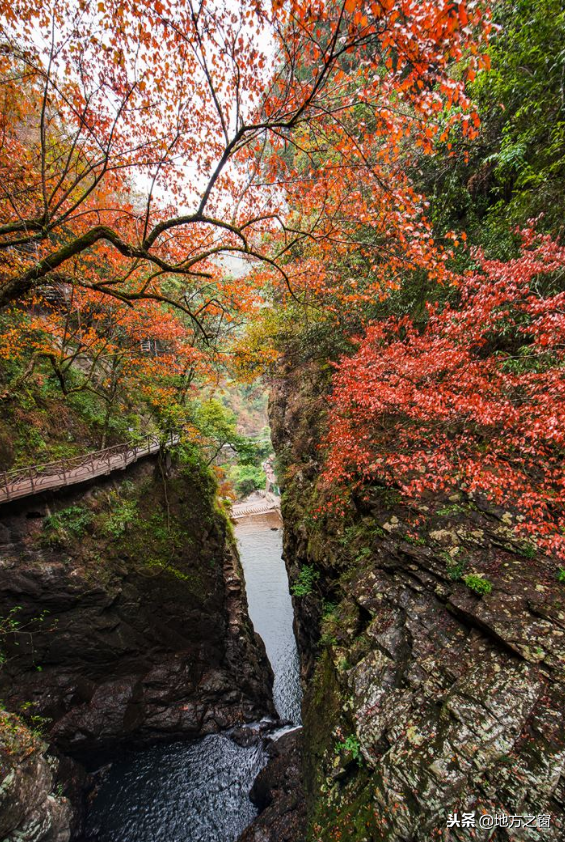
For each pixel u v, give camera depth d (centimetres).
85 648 1198
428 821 439
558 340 505
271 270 1127
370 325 1002
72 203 916
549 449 599
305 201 653
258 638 1902
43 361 1459
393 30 323
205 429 1844
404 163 838
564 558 577
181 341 1625
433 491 793
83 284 604
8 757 781
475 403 550
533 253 519
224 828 1048
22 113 685
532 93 628
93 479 1344
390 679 630
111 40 503
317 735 775
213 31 457
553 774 409
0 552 1056
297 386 1728
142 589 1372
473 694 512
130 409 1867
